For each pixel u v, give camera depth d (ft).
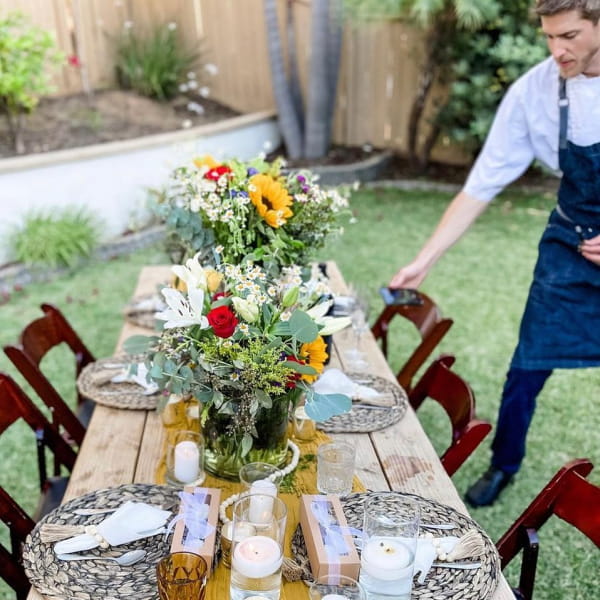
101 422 6.44
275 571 4.22
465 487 9.59
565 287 8.15
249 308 4.99
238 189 6.61
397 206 20.90
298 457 5.87
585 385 12.23
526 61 19.31
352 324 7.83
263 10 22.16
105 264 17.03
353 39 23.04
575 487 5.22
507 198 21.67
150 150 18.29
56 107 20.70
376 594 4.26
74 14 21.16
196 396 5.17
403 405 6.77
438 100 22.35
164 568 4.20
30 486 9.52
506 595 4.51
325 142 22.80
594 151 7.59
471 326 14.17
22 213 16.38
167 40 22.54
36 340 8.03
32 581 4.41
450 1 19.75
